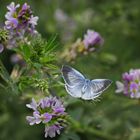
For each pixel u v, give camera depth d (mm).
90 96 404
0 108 633
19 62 547
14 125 677
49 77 448
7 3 481
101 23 753
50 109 417
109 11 749
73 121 568
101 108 617
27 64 459
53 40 448
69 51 568
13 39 458
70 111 568
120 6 746
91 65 652
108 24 746
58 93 481
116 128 624
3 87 470
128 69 682
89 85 406
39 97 458
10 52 675
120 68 683
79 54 567
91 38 562
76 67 589
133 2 758
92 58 655
